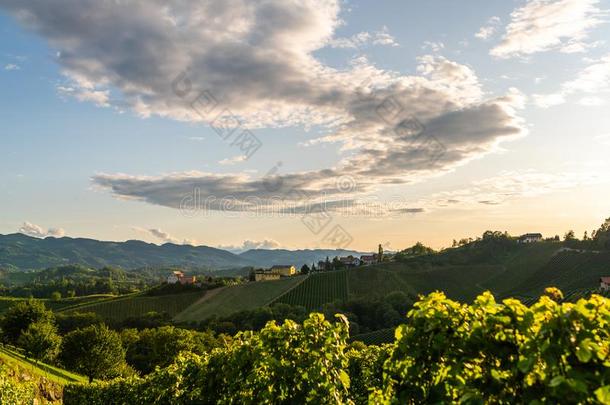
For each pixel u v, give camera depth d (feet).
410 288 373.40
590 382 11.83
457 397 14.47
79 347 170.91
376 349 60.64
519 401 13.08
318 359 21.58
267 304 348.38
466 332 14.60
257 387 23.25
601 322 12.61
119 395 70.59
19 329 196.75
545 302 13.37
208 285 427.74
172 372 35.27
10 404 56.08
